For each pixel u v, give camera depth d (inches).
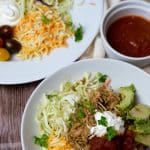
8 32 24.2
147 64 23.5
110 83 23.0
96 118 21.4
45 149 21.6
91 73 23.1
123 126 21.1
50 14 25.1
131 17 24.0
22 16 25.2
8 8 25.0
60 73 22.6
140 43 23.2
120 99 22.2
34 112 22.1
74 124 22.0
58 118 22.4
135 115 21.4
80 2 25.2
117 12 23.6
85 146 21.4
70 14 25.1
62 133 22.1
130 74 22.8
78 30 24.2
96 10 24.9
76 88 23.0
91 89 23.1
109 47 22.6
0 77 22.7
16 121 22.4
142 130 21.0
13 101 22.9
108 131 20.5
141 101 22.5
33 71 23.1
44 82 22.3
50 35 24.4
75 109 22.6
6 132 22.1
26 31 24.7
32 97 22.1
